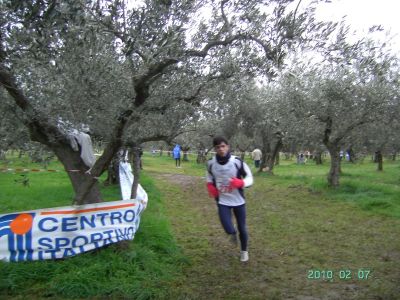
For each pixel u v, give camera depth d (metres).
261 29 4.86
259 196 13.60
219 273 5.76
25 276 5.14
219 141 5.85
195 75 5.41
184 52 4.79
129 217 6.06
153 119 5.84
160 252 6.40
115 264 5.44
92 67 4.53
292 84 13.30
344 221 9.37
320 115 13.77
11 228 5.38
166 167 29.28
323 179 16.89
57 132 5.61
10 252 5.38
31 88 4.85
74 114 4.96
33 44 4.36
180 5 4.34
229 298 4.90
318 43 4.76
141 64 4.91
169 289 5.06
